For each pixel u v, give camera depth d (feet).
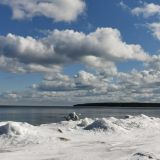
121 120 157.28
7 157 80.59
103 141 109.91
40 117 340.18
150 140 115.75
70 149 92.94
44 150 90.53
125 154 87.20
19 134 106.63
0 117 339.98
